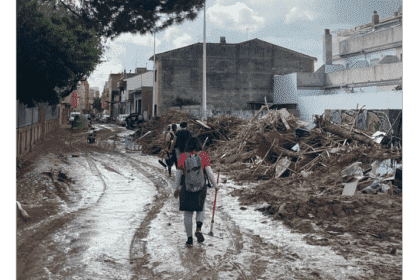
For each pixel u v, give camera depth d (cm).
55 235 555
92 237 552
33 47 1091
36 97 1280
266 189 889
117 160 1592
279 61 4147
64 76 1232
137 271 430
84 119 4353
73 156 1659
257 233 580
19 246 496
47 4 1198
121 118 5391
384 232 556
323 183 891
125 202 802
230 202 804
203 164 534
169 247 514
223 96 4078
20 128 1452
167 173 1245
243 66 4084
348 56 3706
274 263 454
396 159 973
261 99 4106
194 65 4081
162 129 2127
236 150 1395
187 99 4075
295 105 3303
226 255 484
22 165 1254
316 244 521
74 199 817
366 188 805
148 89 5372
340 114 1894
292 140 1272
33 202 764
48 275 412
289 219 646
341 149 1124
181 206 522
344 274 416
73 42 1198
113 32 1249
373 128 1566
